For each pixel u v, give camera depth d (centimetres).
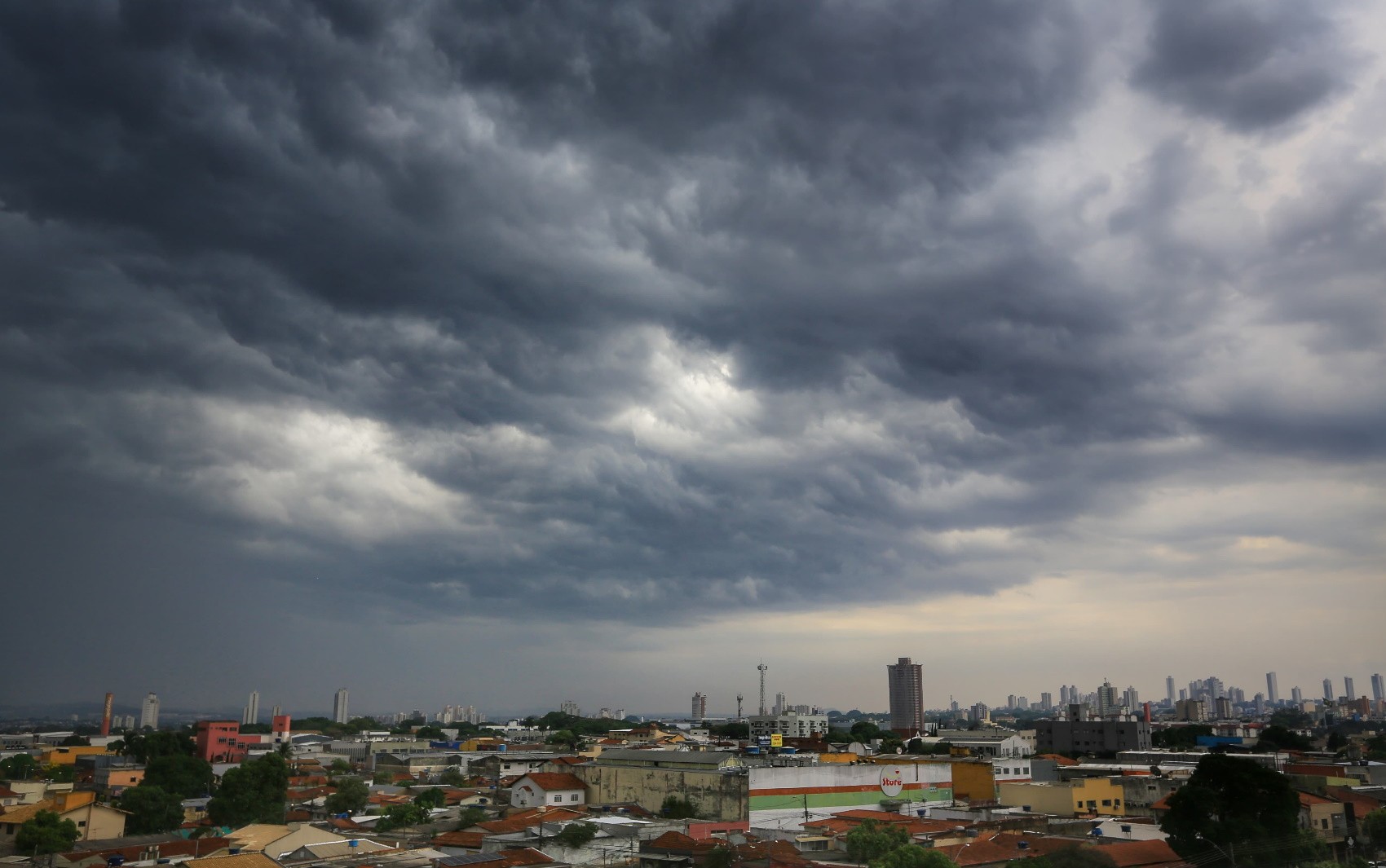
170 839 10781
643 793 13538
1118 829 11056
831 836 10725
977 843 9500
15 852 10031
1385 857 10769
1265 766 9481
